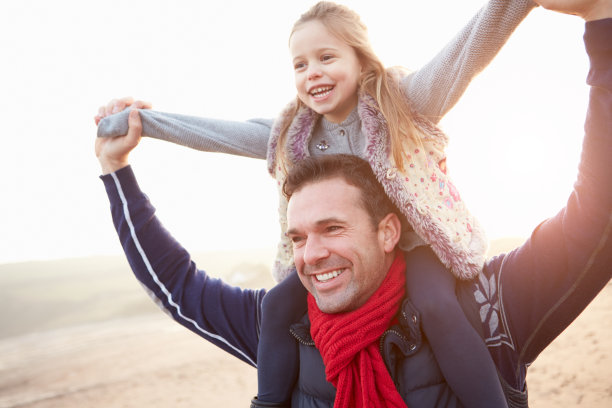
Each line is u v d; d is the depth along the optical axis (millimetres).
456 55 1827
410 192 1815
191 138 2223
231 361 17125
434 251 1814
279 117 2193
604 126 1411
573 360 9094
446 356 1626
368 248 1683
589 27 1376
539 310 1657
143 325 30266
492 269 1836
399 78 2057
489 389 1589
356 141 2061
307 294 1926
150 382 15852
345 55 2057
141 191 2262
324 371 1798
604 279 1543
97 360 21250
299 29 2129
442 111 1946
